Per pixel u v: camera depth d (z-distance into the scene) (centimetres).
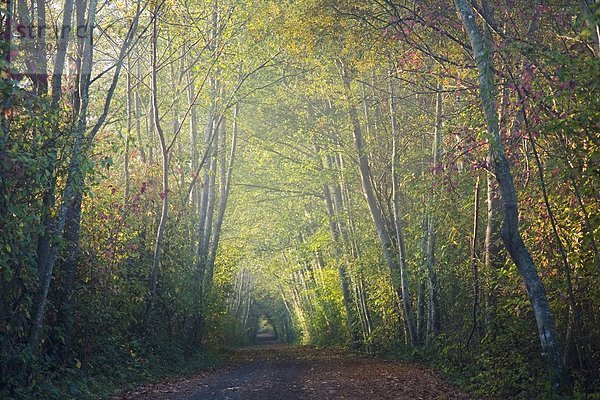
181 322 2625
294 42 1825
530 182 1321
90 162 1189
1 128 991
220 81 2514
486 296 1559
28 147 1085
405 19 1460
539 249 1279
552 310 1256
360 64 1820
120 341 1870
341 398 1238
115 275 1708
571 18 1255
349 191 3105
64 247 1282
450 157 1500
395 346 2700
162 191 2208
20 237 1032
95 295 1602
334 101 2516
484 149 1337
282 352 3647
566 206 1175
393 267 2627
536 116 1098
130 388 1522
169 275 2291
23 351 1103
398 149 2423
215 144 2872
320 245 3653
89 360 1560
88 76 1338
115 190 1720
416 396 1277
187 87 2478
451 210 1806
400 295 2650
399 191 2683
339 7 1645
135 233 1809
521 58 1280
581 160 1023
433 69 1675
